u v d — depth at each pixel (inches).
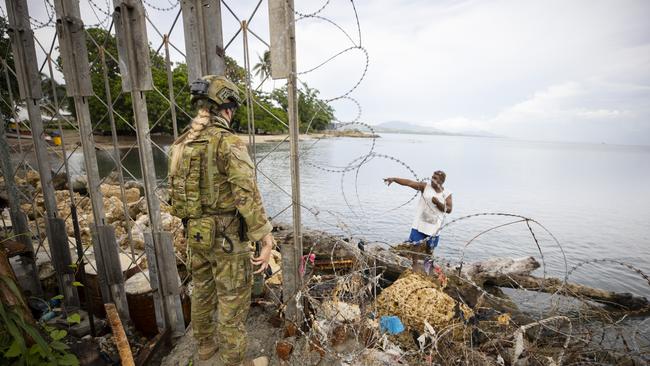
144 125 99.0
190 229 75.1
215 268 78.0
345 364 93.1
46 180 121.0
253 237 73.5
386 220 430.0
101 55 100.3
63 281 128.5
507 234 388.5
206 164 71.7
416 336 118.0
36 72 113.8
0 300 73.3
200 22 90.3
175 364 98.1
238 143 71.9
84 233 214.2
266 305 121.6
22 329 81.0
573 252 334.6
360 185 729.0
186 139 75.9
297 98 93.2
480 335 122.7
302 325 108.5
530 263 231.1
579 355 111.3
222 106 75.4
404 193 642.2
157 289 109.5
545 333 131.8
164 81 1199.6
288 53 88.0
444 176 189.9
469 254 320.5
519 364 107.9
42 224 224.4
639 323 179.2
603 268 286.5
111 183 499.5
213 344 94.7
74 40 99.9
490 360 106.7
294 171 97.7
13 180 131.3
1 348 74.2
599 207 584.1
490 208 551.2
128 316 121.3
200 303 87.0
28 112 116.8
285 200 538.3
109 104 104.8
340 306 113.6
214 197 72.4
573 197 684.7
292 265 106.0
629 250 344.2
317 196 598.5
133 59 92.9
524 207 564.7
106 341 113.9
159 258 107.0
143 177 102.2
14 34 110.2
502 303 181.8
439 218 192.5
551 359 106.0
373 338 104.0
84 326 118.2
